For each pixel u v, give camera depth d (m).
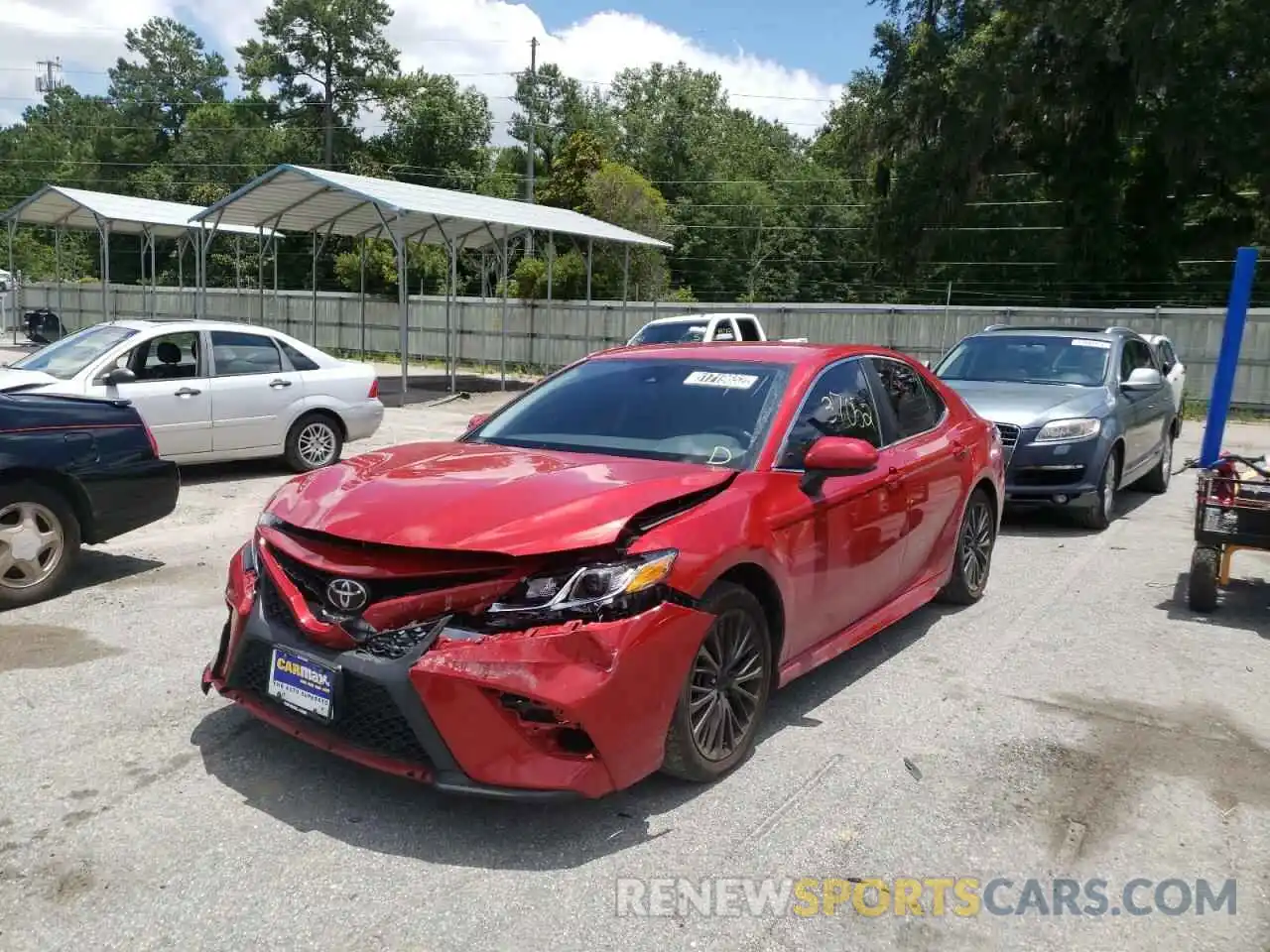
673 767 3.74
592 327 31.72
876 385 5.46
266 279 57.38
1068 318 26.09
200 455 10.18
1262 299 39.69
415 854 3.38
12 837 3.43
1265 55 31.38
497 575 3.34
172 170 66.44
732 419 4.56
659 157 74.75
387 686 3.29
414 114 64.69
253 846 3.41
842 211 68.06
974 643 5.80
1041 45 33.97
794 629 4.33
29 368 9.71
